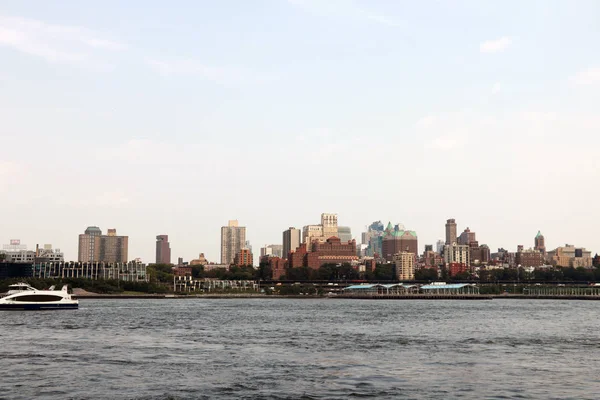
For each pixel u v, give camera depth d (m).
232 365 95.00
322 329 160.50
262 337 137.38
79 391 75.75
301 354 108.12
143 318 199.25
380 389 77.56
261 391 76.38
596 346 123.00
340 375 86.81
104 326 163.38
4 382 80.56
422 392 76.00
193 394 74.75
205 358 102.31
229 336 139.38
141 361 98.44
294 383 81.12
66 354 106.00
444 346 121.50
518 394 74.94
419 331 156.12
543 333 152.62
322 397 73.44
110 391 75.88
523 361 101.06
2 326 158.88
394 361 100.25
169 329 156.88
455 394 74.88
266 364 96.19
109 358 101.50
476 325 180.00
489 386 79.50
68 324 168.12
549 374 88.31
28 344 119.88
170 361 98.75
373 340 132.00
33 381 81.31
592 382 82.44
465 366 95.31
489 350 115.44
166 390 76.62
